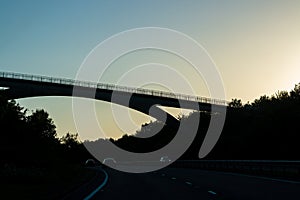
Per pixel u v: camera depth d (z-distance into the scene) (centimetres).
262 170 3459
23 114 4297
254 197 1590
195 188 2123
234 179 2762
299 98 6888
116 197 1731
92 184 2627
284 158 6219
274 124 6556
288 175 2945
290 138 6238
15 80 8912
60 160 4816
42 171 3172
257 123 6988
